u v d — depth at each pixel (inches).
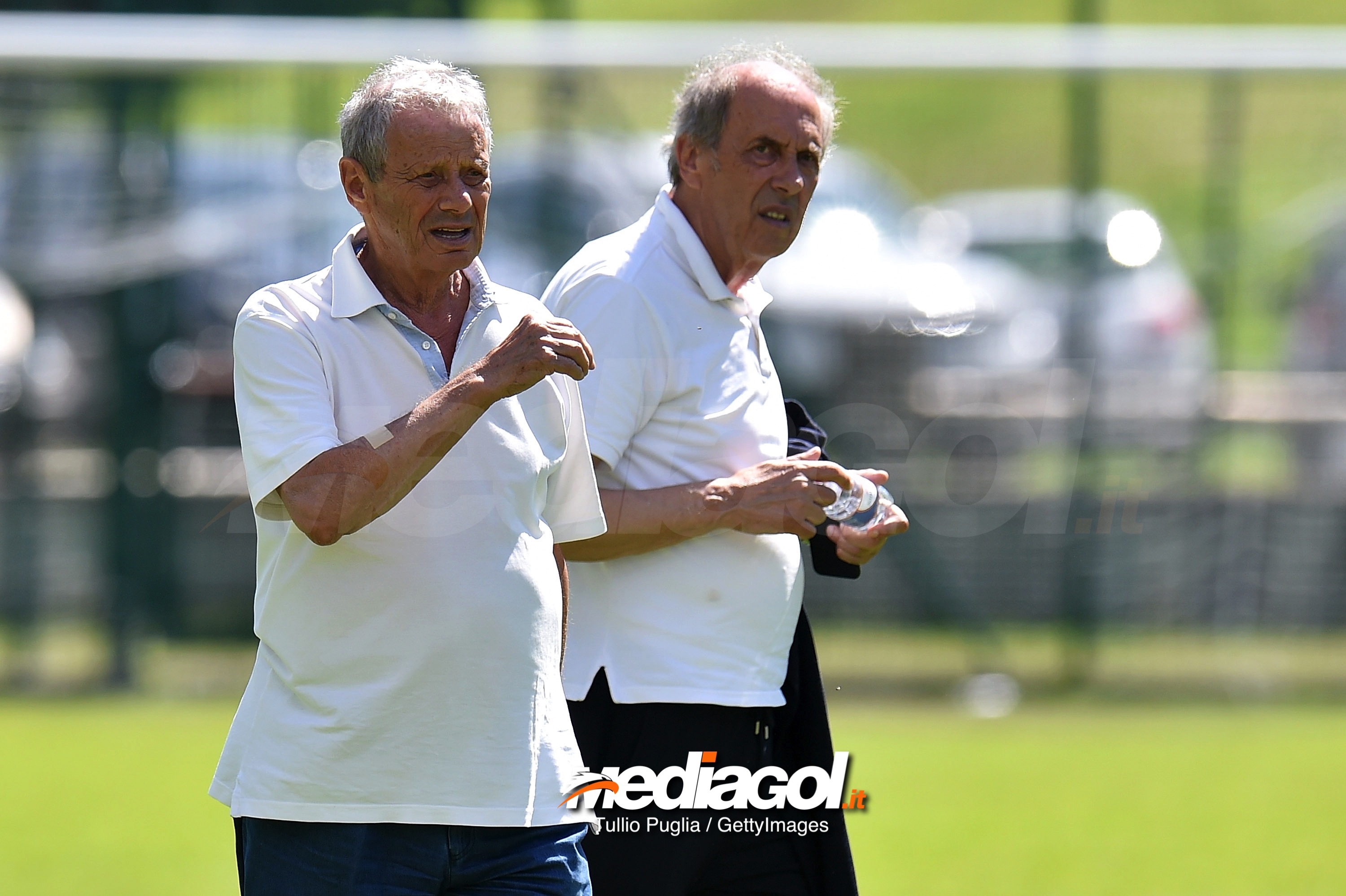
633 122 1226.0
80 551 1214.9
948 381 1227.2
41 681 1210.6
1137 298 1241.4
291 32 1211.9
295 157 1234.0
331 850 379.9
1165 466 1223.5
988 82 1619.1
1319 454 1228.5
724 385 458.9
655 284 453.1
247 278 1231.5
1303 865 791.7
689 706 447.5
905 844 825.5
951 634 1199.6
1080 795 930.7
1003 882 761.0
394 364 385.4
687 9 3083.2
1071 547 1206.3
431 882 386.0
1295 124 1266.0
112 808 896.9
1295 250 1257.4
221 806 906.1
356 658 378.0
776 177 450.0
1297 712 1163.9
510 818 385.7
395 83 378.6
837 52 1224.2
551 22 1381.6
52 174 1222.3
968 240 1491.1
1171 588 1212.5
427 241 379.9
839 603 1195.3
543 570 397.4
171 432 1219.2
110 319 1224.2
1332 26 2598.4
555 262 1212.5
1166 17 2635.3
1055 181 1517.0
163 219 1229.7
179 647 1213.7
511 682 386.6
